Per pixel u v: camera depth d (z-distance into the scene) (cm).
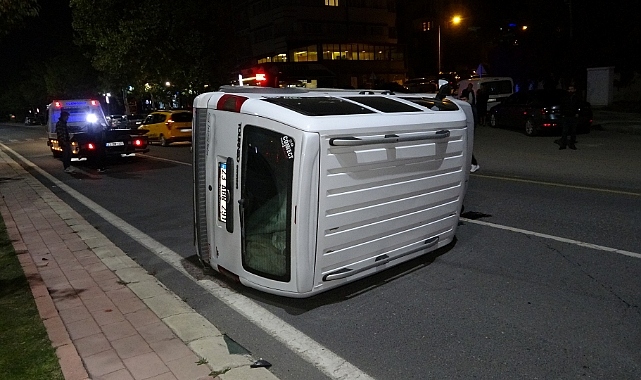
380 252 554
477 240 713
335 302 544
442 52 6012
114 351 441
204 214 601
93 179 1580
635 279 554
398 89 3003
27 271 669
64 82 5953
